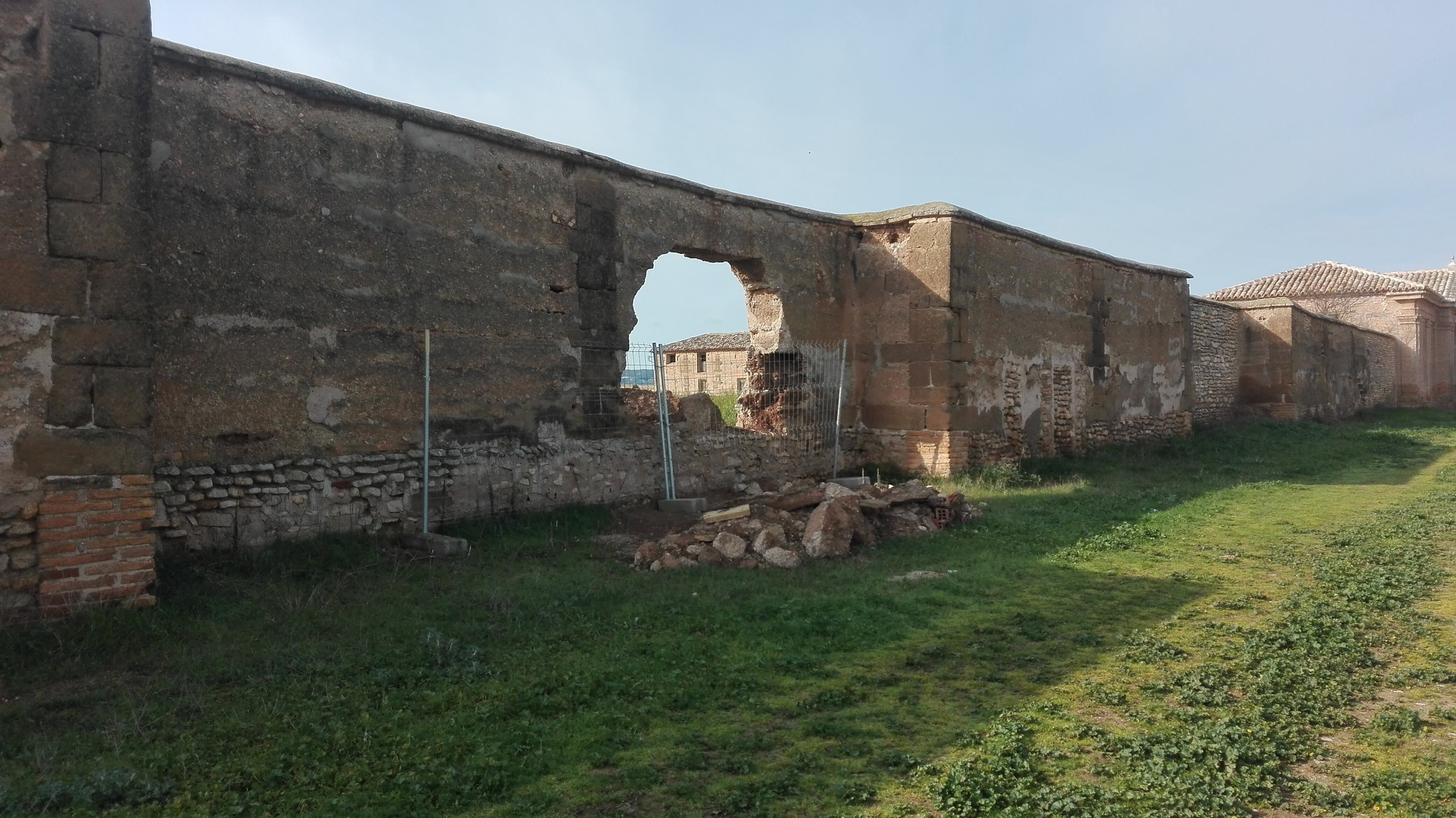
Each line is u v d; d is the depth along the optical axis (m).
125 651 5.08
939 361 12.94
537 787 3.55
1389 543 8.54
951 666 5.06
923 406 13.10
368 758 3.74
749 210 11.89
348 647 5.22
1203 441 19.17
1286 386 25.03
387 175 8.02
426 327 8.31
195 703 4.32
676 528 9.38
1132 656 5.22
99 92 5.44
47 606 5.24
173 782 3.53
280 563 6.88
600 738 3.99
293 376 7.38
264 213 7.21
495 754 3.79
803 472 12.70
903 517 9.08
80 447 5.37
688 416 11.65
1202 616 6.12
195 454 6.82
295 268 7.39
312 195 7.50
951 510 9.48
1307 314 26.23
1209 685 4.72
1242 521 9.91
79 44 5.38
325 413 7.60
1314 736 4.13
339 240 7.68
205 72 6.91
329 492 7.57
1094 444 17.16
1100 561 7.84
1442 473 14.38
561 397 9.58
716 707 4.43
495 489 8.88
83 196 5.38
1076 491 12.19
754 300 12.73
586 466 9.77
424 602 6.27
